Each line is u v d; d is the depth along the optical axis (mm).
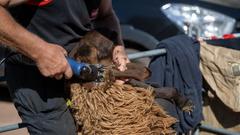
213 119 4367
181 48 4062
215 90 4203
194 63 4066
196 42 4254
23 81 3012
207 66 4215
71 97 2990
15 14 2848
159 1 6367
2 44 2785
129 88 2949
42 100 3008
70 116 3070
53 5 2850
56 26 2908
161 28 6277
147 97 2977
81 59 2977
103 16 3283
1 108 6789
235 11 6391
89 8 3049
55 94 3014
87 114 2934
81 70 2805
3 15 2645
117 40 3336
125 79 3004
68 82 2975
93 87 2908
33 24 2883
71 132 3061
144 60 4684
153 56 4129
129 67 3146
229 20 6305
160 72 4094
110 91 2906
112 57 3117
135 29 6289
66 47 2973
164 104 3242
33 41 2684
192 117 3969
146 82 3363
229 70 4133
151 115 2998
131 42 6309
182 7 6297
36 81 2998
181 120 3914
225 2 6449
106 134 2887
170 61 4047
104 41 3045
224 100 4176
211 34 6180
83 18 2998
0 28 2635
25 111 3062
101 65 2916
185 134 4129
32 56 2707
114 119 2875
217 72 4188
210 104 4355
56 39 2932
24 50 2693
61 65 2748
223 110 4324
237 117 4289
